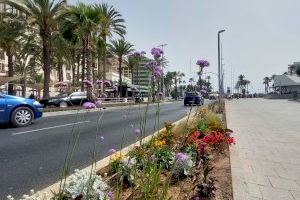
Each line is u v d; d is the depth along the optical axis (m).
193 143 6.00
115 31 46.12
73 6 35.19
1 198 4.46
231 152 7.40
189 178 4.61
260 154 7.31
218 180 4.93
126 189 4.32
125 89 56.00
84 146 8.53
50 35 31.91
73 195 3.43
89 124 14.27
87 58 36.66
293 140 9.66
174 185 4.48
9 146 8.48
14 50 38.44
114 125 13.95
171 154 5.29
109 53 55.09
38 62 60.88
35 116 13.40
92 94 4.66
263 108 31.72
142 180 3.84
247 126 13.88
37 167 6.23
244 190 4.59
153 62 4.46
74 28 36.34
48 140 9.50
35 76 67.56
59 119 16.84
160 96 5.10
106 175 5.04
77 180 3.73
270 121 16.59
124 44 54.41
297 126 13.96
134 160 4.66
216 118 11.69
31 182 5.25
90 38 37.28
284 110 27.81
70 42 38.44
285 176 5.42
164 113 22.92
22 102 12.83
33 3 29.67
